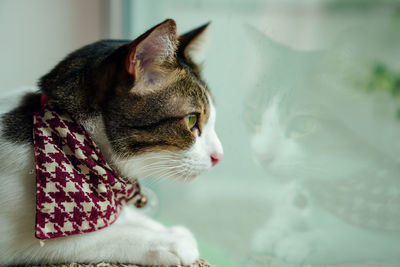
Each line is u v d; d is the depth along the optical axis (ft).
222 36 2.29
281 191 2.23
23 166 1.46
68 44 2.46
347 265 1.91
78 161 1.46
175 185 2.40
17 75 2.41
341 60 2.24
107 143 1.53
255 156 2.14
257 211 2.27
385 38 2.57
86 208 1.44
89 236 1.48
